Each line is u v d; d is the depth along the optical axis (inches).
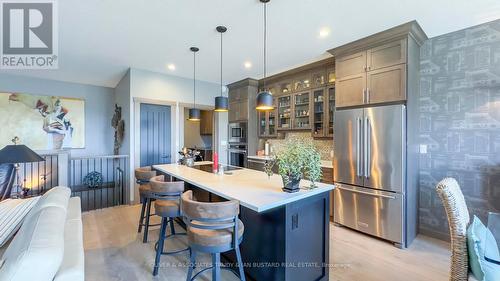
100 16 103.0
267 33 118.4
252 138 215.8
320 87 166.2
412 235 117.0
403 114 109.0
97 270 89.5
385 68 117.4
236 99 227.6
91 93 231.1
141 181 118.0
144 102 185.9
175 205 89.5
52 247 43.1
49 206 63.1
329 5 93.4
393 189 111.8
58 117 213.6
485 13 98.5
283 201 67.9
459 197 64.2
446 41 117.3
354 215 126.3
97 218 146.4
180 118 215.6
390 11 97.3
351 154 127.1
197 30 116.3
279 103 199.8
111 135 241.6
